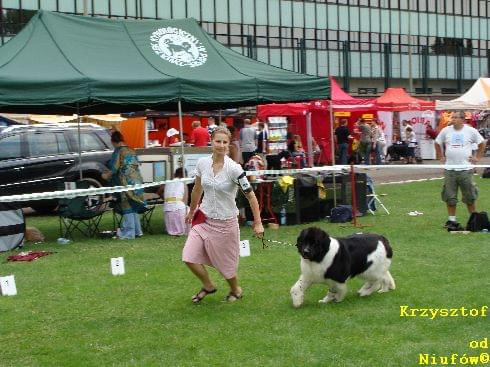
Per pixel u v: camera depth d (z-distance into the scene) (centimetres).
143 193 1229
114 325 631
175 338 585
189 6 3928
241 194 1236
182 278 821
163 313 666
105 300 724
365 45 4662
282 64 4281
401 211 1379
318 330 593
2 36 3331
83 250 1040
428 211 1370
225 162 662
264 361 521
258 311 660
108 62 1141
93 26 1227
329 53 4491
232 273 687
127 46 1203
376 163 2809
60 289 779
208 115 2741
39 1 3425
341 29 4534
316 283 670
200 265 684
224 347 557
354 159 2841
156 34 1263
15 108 1332
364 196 1320
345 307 660
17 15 3369
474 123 3338
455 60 5172
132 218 1158
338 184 1306
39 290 777
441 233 1086
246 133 1989
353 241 673
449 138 1122
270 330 598
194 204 693
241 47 4131
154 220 1373
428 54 5006
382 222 1230
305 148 2744
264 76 1218
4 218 1049
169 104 1423
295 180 1238
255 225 668
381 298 689
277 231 1174
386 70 4753
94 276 845
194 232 682
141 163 1512
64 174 1491
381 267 686
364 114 3045
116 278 830
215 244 676
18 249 1062
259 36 4194
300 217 1249
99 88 1052
